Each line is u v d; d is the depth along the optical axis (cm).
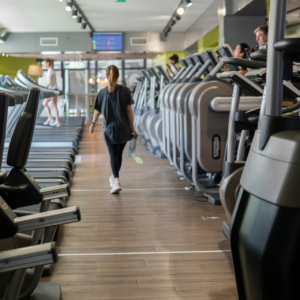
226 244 246
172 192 386
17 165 176
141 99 788
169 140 494
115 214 312
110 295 181
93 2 898
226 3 714
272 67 97
